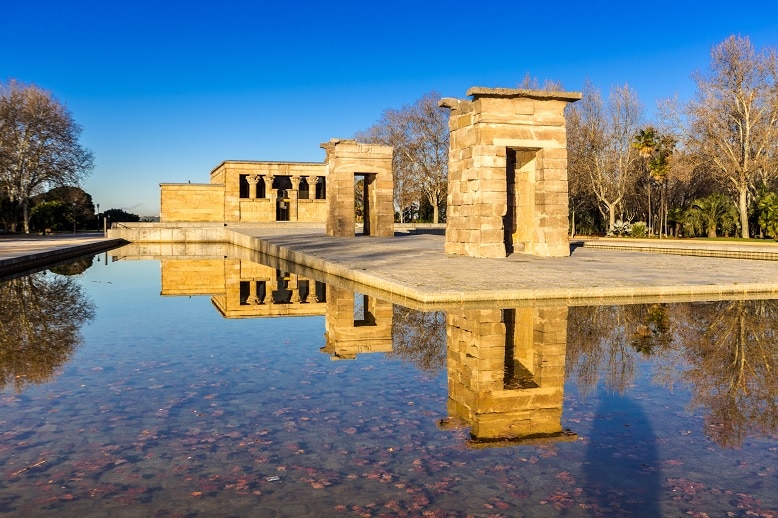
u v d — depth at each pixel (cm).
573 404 588
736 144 4084
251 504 384
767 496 393
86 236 5209
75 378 707
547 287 1283
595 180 5006
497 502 384
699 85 4028
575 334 914
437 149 6025
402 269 1647
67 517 368
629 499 389
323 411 573
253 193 5700
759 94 3869
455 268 1661
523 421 541
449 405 589
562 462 448
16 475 432
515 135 2050
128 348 892
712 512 371
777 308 1151
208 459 458
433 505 380
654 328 958
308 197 6212
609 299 1261
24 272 2239
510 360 768
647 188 4962
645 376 684
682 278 1454
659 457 457
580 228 5594
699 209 4247
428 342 888
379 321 1083
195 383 683
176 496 396
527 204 2225
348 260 1975
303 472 432
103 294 1628
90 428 530
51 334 1015
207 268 2475
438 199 6362
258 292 1659
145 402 608
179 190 5578
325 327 1080
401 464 445
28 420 552
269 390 651
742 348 820
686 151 4312
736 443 484
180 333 1027
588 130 4894
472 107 2055
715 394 618
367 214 3716
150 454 469
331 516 367
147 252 3662
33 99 5450
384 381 684
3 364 782
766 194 3797
